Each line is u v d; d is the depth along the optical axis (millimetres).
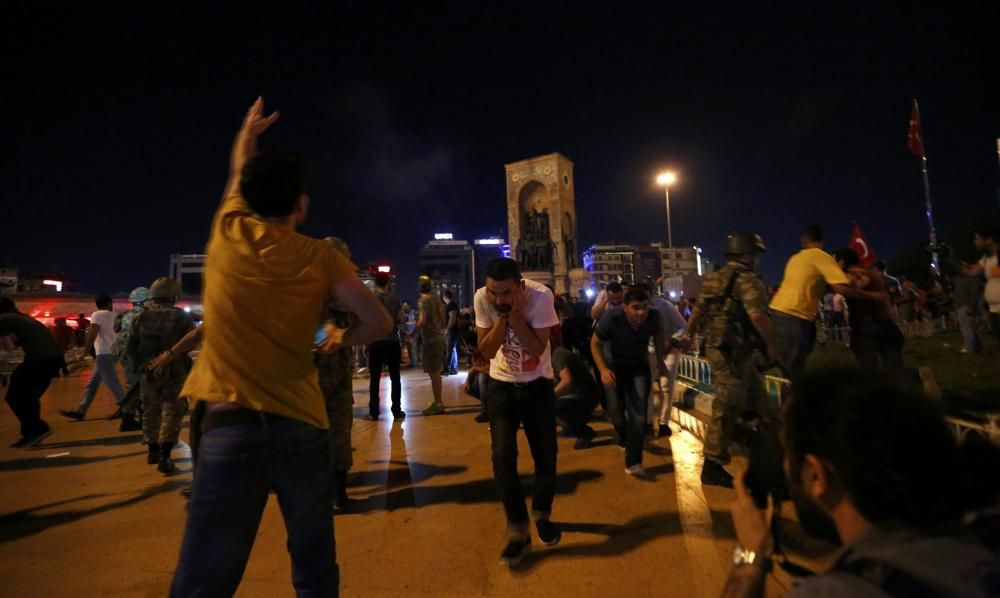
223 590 1730
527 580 3002
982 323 13258
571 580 2980
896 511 884
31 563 3385
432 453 5797
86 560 3420
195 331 4809
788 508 3771
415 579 3049
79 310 26281
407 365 17031
